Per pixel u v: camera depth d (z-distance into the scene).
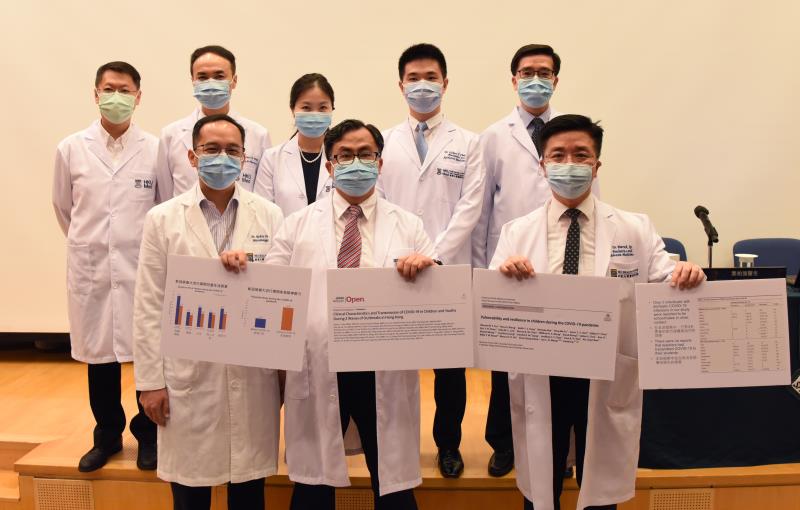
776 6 3.24
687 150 3.38
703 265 3.45
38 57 3.43
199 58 2.17
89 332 2.10
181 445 1.60
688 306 1.47
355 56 3.41
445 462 2.03
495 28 3.35
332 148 1.59
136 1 3.38
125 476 2.10
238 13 3.40
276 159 2.23
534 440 1.55
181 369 1.60
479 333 1.51
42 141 3.48
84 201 2.11
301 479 1.60
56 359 3.58
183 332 1.52
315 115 2.10
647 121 3.38
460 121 3.42
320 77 2.15
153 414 1.61
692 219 3.43
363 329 1.48
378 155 1.60
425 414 2.62
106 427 2.15
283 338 1.50
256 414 1.62
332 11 3.39
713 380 1.47
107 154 2.15
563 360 1.47
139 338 1.61
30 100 3.46
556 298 1.46
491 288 1.49
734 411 2.06
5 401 2.92
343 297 1.47
